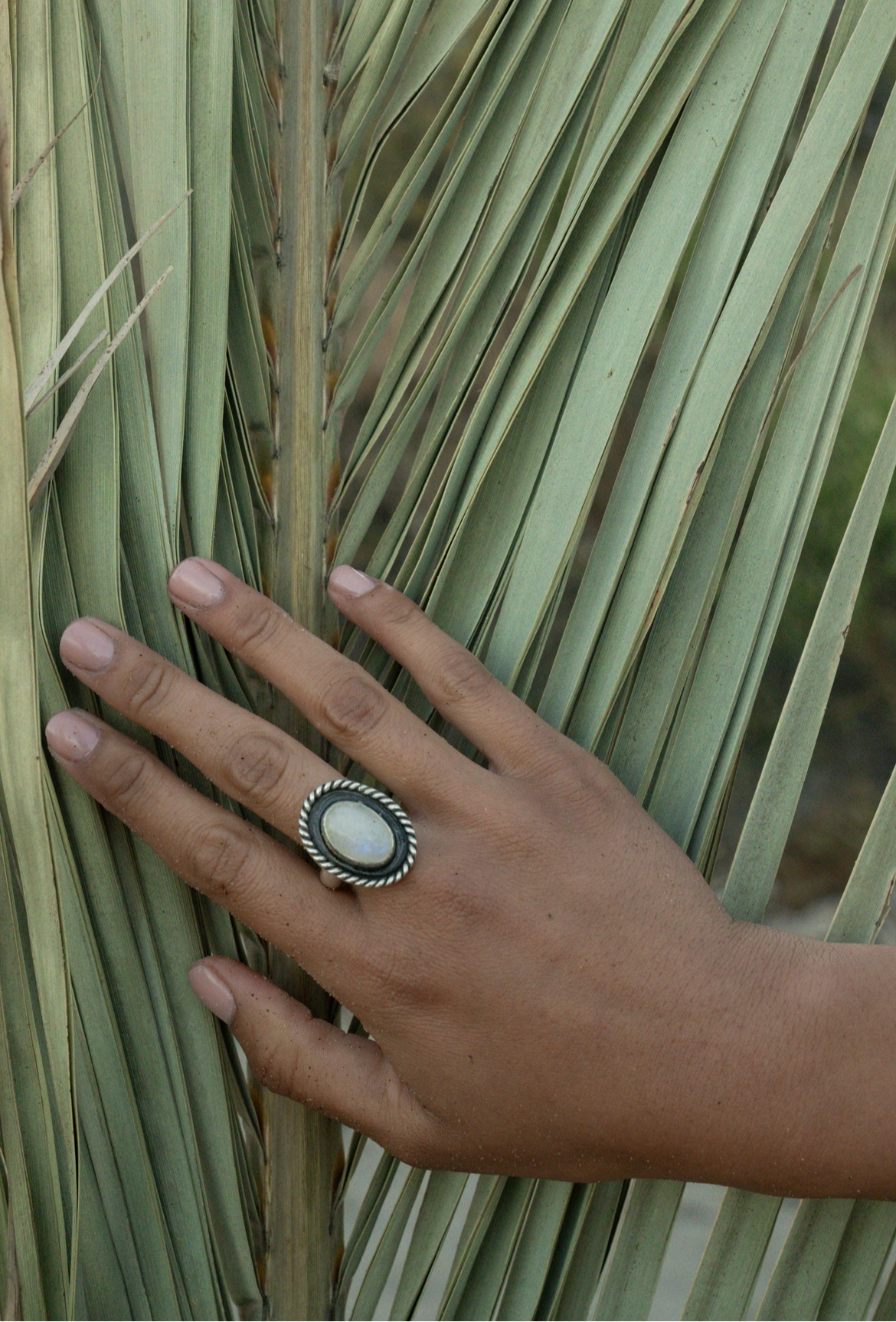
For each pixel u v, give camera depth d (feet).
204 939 2.14
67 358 2.04
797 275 2.11
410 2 2.10
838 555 2.10
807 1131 1.99
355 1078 2.07
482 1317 2.17
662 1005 1.99
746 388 2.11
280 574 2.15
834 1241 2.15
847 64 2.07
